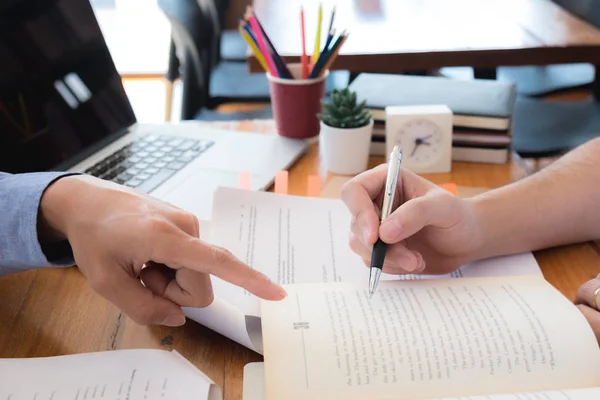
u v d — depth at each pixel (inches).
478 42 52.7
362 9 65.3
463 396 16.3
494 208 24.0
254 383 18.1
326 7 65.9
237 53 79.3
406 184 23.6
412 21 60.4
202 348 19.9
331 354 17.3
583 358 17.3
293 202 27.0
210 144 35.9
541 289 20.1
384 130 34.6
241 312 19.5
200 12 66.0
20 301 22.4
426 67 51.6
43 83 32.1
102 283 18.2
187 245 17.6
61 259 21.0
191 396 16.9
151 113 106.7
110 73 37.5
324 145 33.2
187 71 67.0
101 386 17.3
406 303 19.4
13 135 29.6
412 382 16.7
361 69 51.4
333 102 33.4
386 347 17.5
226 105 68.9
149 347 20.0
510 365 17.1
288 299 19.6
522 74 72.1
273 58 35.4
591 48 50.9
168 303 18.7
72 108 33.8
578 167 26.1
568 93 69.7
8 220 20.4
